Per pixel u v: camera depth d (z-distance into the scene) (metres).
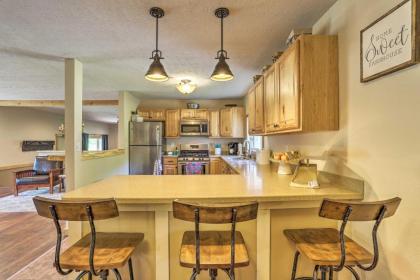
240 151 5.71
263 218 1.65
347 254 1.27
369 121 1.51
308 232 1.57
